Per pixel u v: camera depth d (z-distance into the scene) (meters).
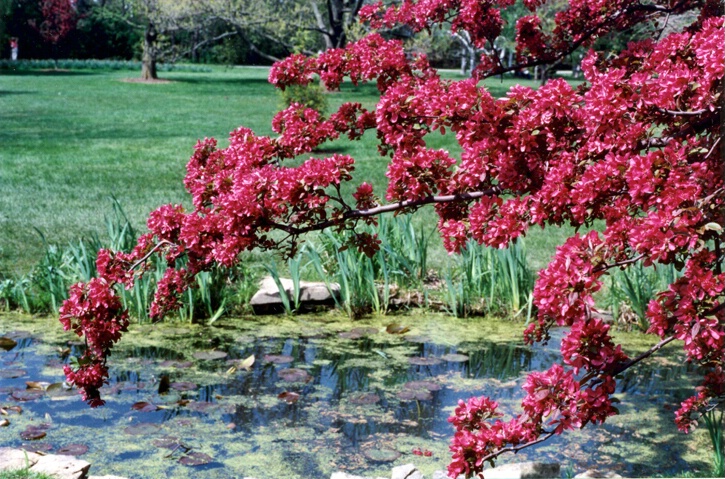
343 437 4.07
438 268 7.16
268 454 3.85
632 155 3.17
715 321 2.75
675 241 2.71
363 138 15.92
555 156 3.41
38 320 6.03
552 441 4.09
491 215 3.49
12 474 3.17
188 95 27.73
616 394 4.75
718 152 2.99
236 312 6.27
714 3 4.95
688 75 3.06
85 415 4.29
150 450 3.87
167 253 4.18
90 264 6.32
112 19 49.56
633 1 5.16
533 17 5.30
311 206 3.66
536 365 5.19
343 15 28.89
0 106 22.73
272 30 29.78
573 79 32.91
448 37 28.56
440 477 3.55
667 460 3.83
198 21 31.78
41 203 9.73
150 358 5.21
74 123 19.09
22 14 47.59
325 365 5.14
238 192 3.60
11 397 4.49
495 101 3.39
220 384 4.78
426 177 3.76
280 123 4.38
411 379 4.91
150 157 13.79
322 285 6.48
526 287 6.28
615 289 6.09
